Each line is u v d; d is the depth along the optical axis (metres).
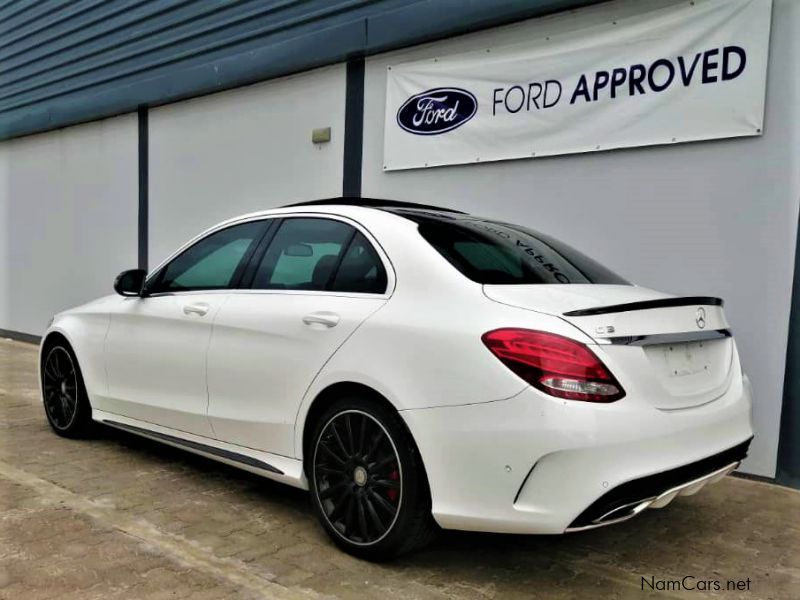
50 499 3.86
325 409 3.39
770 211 4.47
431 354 2.93
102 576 2.97
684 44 4.73
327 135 6.86
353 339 3.22
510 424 2.68
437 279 3.12
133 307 4.52
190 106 8.21
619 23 5.02
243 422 3.72
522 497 2.68
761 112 4.45
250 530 3.53
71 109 9.62
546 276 3.32
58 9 9.94
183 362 4.09
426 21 5.94
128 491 4.04
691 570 3.22
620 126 5.05
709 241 4.71
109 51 9.16
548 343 2.69
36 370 8.12
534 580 3.08
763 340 4.52
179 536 3.43
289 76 7.18
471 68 5.82
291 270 3.77
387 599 2.86
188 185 8.29
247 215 4.23
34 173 10.54
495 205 5.76
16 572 2.99
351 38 6.48
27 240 10.70
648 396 2.75
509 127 5.62
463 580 3.06
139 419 4.47
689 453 2.83
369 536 3.14
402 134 6.29
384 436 3.08
